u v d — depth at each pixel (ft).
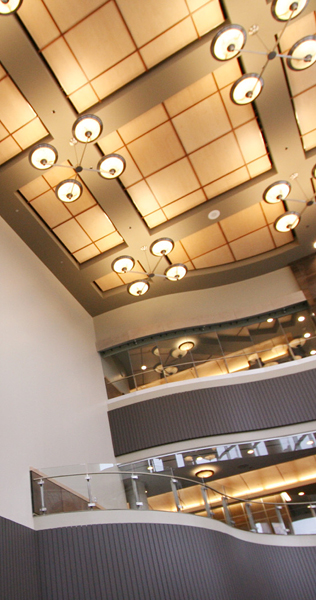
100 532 33.50
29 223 53.88
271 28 43.09
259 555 39.42
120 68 44.47
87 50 43.11
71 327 60.08
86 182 51.98
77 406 52.21
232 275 67.56
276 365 60.59
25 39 41.14
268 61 42.22
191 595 32.73
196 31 43.29
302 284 65.57
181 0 41.39
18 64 42.24
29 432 40.50
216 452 55.36
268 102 48.52
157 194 55.26
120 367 64.28
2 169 48.75
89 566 32.14
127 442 57.00
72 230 56.95
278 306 65.57
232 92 39.52
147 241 58.90
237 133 51.37
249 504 41.81
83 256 60.49
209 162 53.36
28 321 48.91
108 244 59.67
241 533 39.70
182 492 38.06
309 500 45.27
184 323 65.67
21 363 44.09
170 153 51.83
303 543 41.29
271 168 55.47
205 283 67.82
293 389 57.77
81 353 59.88
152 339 66.28
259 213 60.44
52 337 53.21
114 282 65.41
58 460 43.24
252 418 56.44
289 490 60.80
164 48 43.96
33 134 47.50
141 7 41.37
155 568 32.99
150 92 45.55
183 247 62.64
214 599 33.27
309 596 38.40
